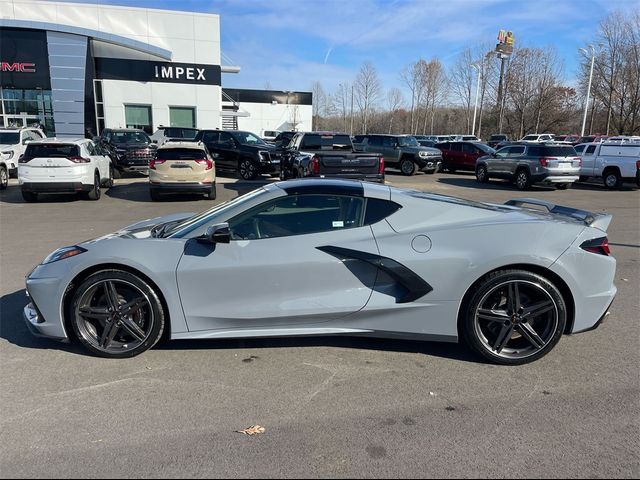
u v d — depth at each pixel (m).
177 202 13.60
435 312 3.73
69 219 10.82
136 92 28.52
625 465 2.61
